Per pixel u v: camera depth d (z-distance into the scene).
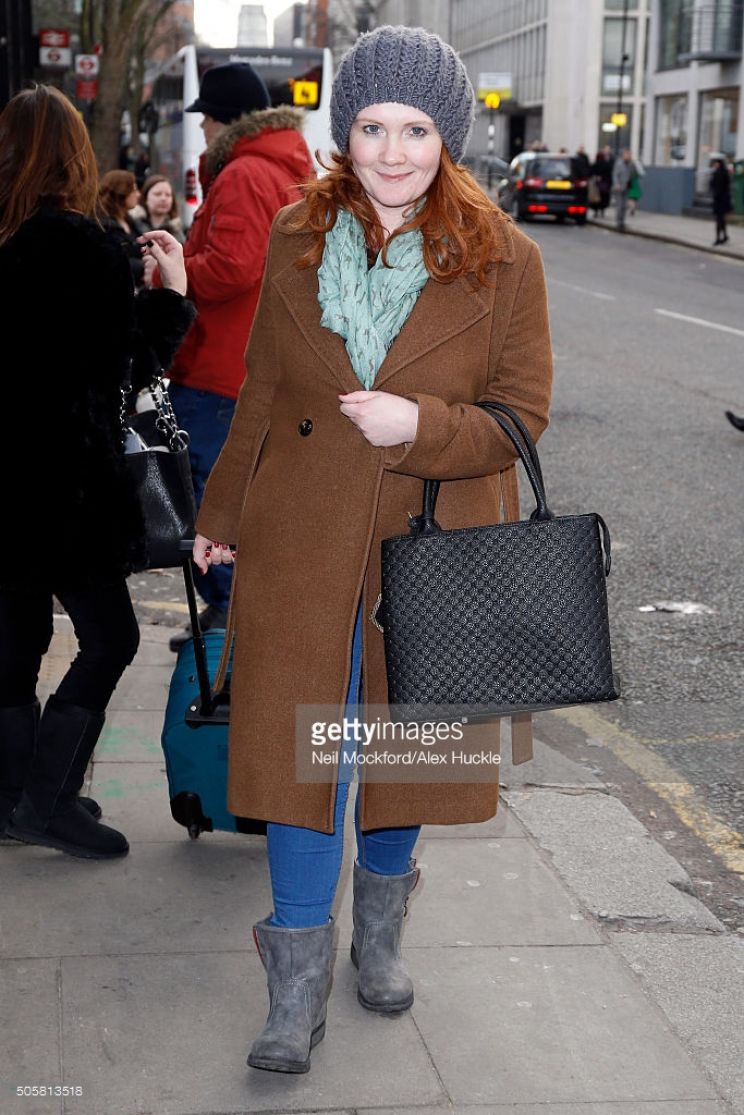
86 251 3.00
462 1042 2.79
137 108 38.84
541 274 2.65
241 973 3.00
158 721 4.43
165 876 3.43
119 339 3.07
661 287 21.31
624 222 34.78
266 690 2.61
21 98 3.15
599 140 63.12
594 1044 2.80
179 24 37.44
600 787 4.22
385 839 2.85
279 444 2.66
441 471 2.51
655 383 12.66
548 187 35.69
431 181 2.52
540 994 2.98
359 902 2.92
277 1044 2.61
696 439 10.19
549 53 65.50
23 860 3.49
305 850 2.66
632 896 3.51
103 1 23.09
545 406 2.64
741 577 6.71
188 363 4.93
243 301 4.86
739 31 36.97
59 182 3.13
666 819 4.15
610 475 8.93
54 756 3.43
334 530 2.58
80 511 3.09
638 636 5.85
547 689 2.50
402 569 2.49
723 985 3.11
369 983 2.87
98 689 3.43
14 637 3.41
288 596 2.60
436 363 2.55
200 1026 2.80
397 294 2.51
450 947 3.15
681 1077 2.70
